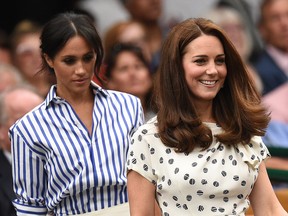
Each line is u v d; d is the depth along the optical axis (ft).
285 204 57.06
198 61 44.06
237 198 44.42
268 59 82.07
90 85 50.34
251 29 83.46
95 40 48.85
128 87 72.13
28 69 87.51
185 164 43.93
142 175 44.68
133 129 50.29
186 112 44.34
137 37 81.00
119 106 50.49
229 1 84.33
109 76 72.54
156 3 88.02
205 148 44.14
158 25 88.33
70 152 49.11
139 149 44.73
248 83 45.37
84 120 49.90
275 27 82.28
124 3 89.61
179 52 44.34
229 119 44.88
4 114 62.08
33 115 49.78
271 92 79.71
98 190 49.06
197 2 87.76
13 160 50.21
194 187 43.75
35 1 99.40
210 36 44.16
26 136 49.57
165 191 44.16
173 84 44.42
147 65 73.00
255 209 45.73
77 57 48.65
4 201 58.85
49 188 49.70
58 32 48.47
